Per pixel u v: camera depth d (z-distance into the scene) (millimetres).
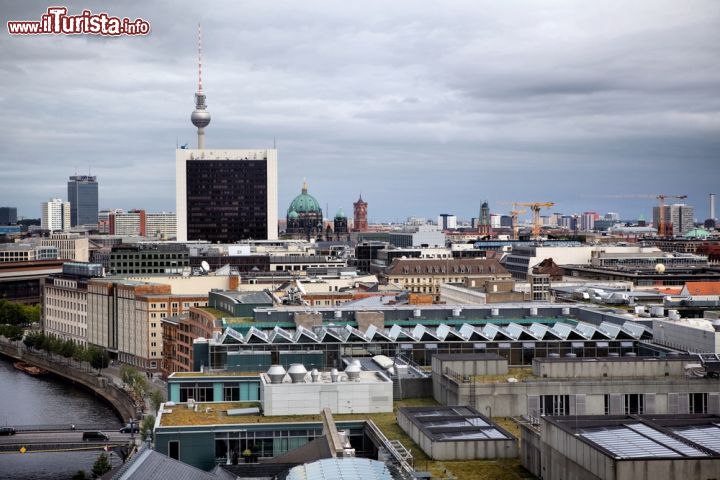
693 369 143625
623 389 138750
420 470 111312
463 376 143000
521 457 114125
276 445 137250
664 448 96500
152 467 119875
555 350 180250
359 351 181500
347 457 111125
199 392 159375
